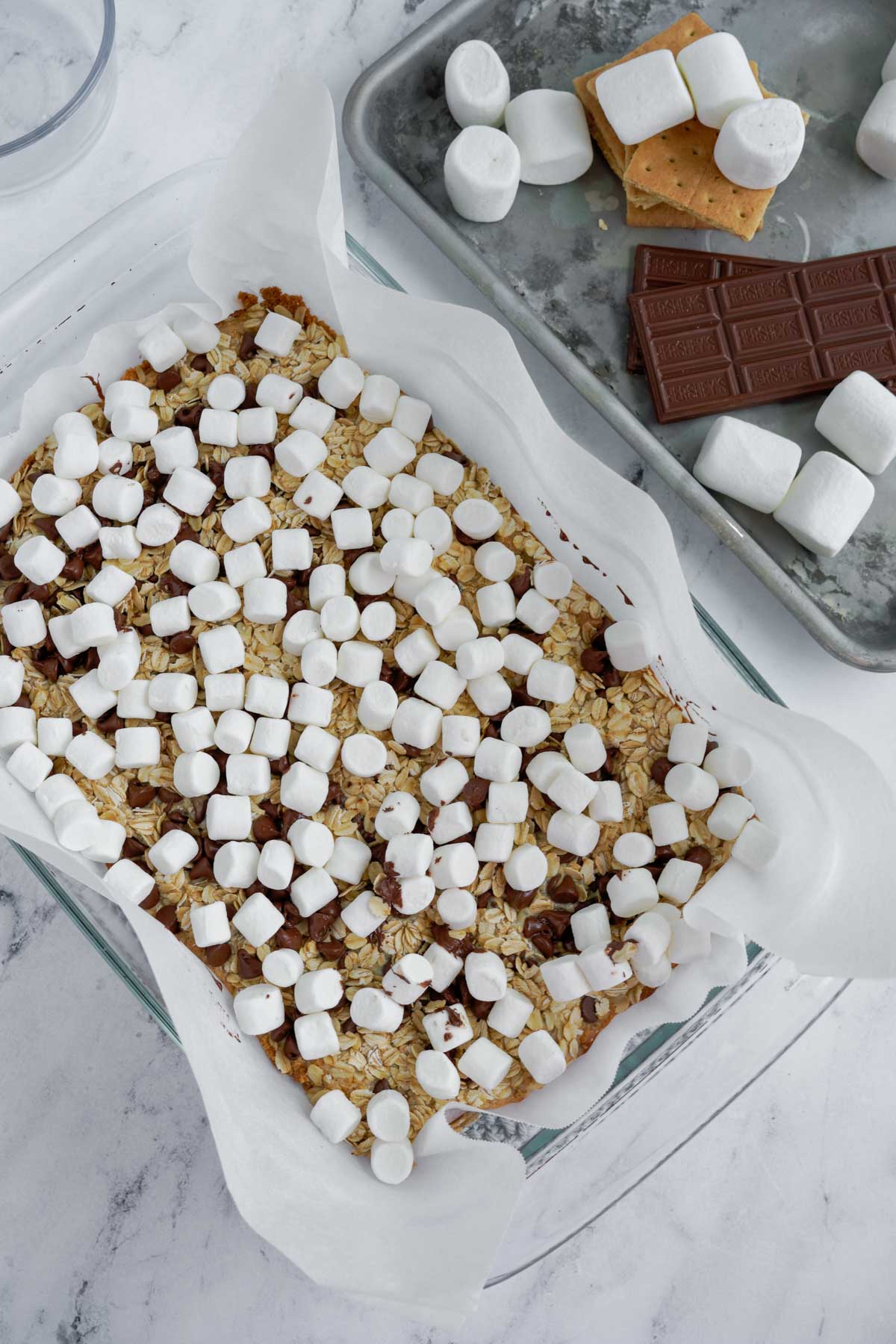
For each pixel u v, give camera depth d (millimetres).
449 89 821
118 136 838
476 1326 830
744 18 851
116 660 752
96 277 787
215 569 770
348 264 779
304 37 849
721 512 798
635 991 742
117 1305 829
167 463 769
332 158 718
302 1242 699
